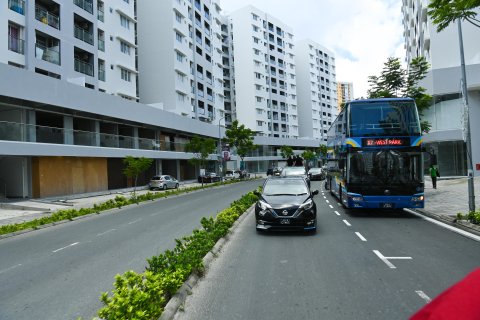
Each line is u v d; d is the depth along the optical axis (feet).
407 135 40.98
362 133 41.65
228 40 282.97
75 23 107.65
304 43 329.72
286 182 37.22
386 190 40.50
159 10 159.22
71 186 88.99
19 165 79.97
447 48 96.78
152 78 158.30
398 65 60.29
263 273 20.47
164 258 19.26
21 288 19.62
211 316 14.65
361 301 15.66
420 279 18.56
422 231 32.35
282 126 291.99
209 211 52.16
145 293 13.07
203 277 20.03
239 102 269.85
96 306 16.38
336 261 22.59
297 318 14.12
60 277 21.44
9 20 81.66
